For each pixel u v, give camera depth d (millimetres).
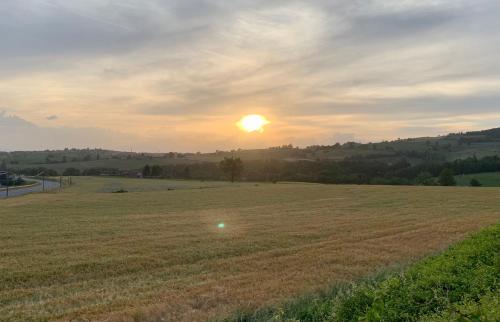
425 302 8969
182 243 22938
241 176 124250
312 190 72750
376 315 8102
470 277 10352
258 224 31109
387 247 20953
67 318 10727
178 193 69000
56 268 16969
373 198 54969
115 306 11680
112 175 144500
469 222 30578
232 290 13109
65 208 44812
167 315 10805
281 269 16438
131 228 29266
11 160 191250
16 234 26406
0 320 10711
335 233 26234
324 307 10148
